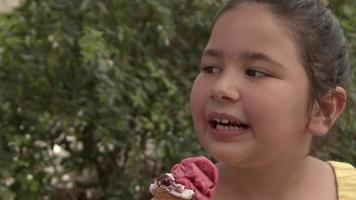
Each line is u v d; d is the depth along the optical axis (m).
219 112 1.38
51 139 3.62
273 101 1.38
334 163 1.64
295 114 1.42
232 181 1.52
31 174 3.53
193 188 1.51
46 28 3.45
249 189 1.50
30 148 3.54
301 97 1.42
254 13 1.41
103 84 3.27
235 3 1.44
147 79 3.45
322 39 1.46
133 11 3.47
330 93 1.49
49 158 3.63
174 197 1.51
